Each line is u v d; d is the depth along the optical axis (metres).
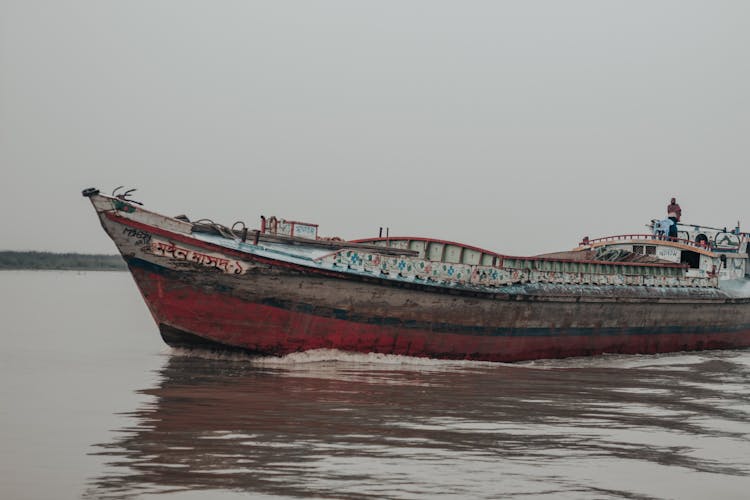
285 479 14.59
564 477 15.36
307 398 22.72
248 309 29.70
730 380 30.05
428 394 24.20
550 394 25.23
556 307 37.78
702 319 46.44
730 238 53.41
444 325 33.38
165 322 30.00
